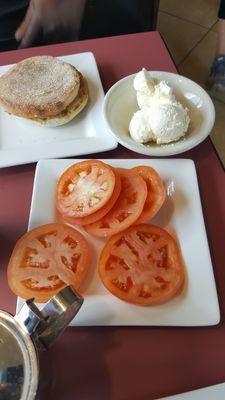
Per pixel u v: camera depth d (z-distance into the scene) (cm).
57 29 49
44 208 27
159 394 21
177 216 26
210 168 30
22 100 32
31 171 31
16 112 32
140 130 29
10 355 16
